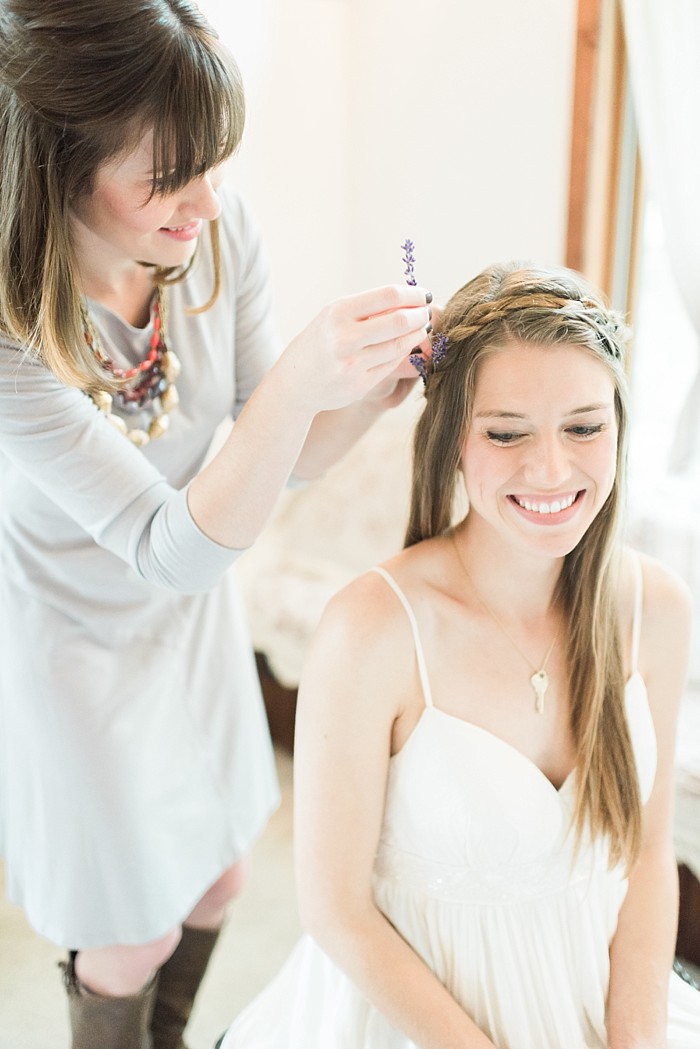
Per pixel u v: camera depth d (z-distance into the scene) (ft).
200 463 4.97
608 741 3.71
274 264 10.44
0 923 7.51
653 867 3.99
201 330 4.58
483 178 9.54
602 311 3.34
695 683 7.91
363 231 10.82
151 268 4.21
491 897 3.58
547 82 8.78
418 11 9.64
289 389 3.21
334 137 10.58
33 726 4.50
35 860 4.66
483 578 3.64
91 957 4.81
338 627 3.50
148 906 4.66
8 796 4.74
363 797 3.49
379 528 9.72
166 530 3.57
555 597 3.71
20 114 3.24
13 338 3.61
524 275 3.36
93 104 3.11
